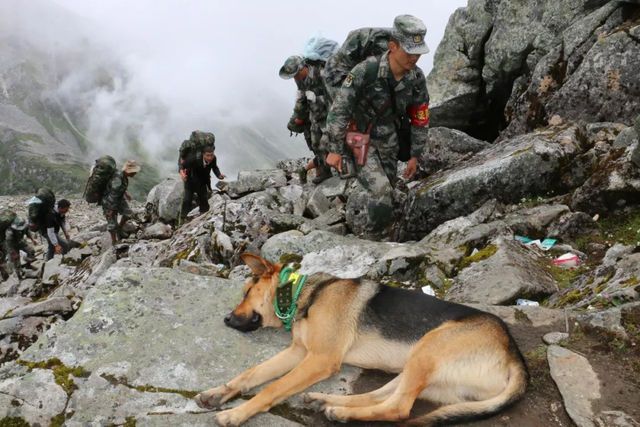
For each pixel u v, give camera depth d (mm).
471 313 3053
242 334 3596
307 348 3119
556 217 5961
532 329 3580
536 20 9133
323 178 9406
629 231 5566
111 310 3711
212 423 2793
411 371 2816
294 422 2818
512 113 9469
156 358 3297
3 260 12070
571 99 7828
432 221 6953
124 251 9438
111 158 10461
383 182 6273
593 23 8086
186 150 10477
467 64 10539
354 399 2854
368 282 3338
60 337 3441
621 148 6184
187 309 3822
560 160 6559
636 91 7227
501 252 5133
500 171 6520
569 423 2746
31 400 2957
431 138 9250
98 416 2865
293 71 8016
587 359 3141
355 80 5637
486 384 2834
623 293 3715
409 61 5391
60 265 10531
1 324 6961
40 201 11117
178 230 9367
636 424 2639
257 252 7520
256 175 10609
